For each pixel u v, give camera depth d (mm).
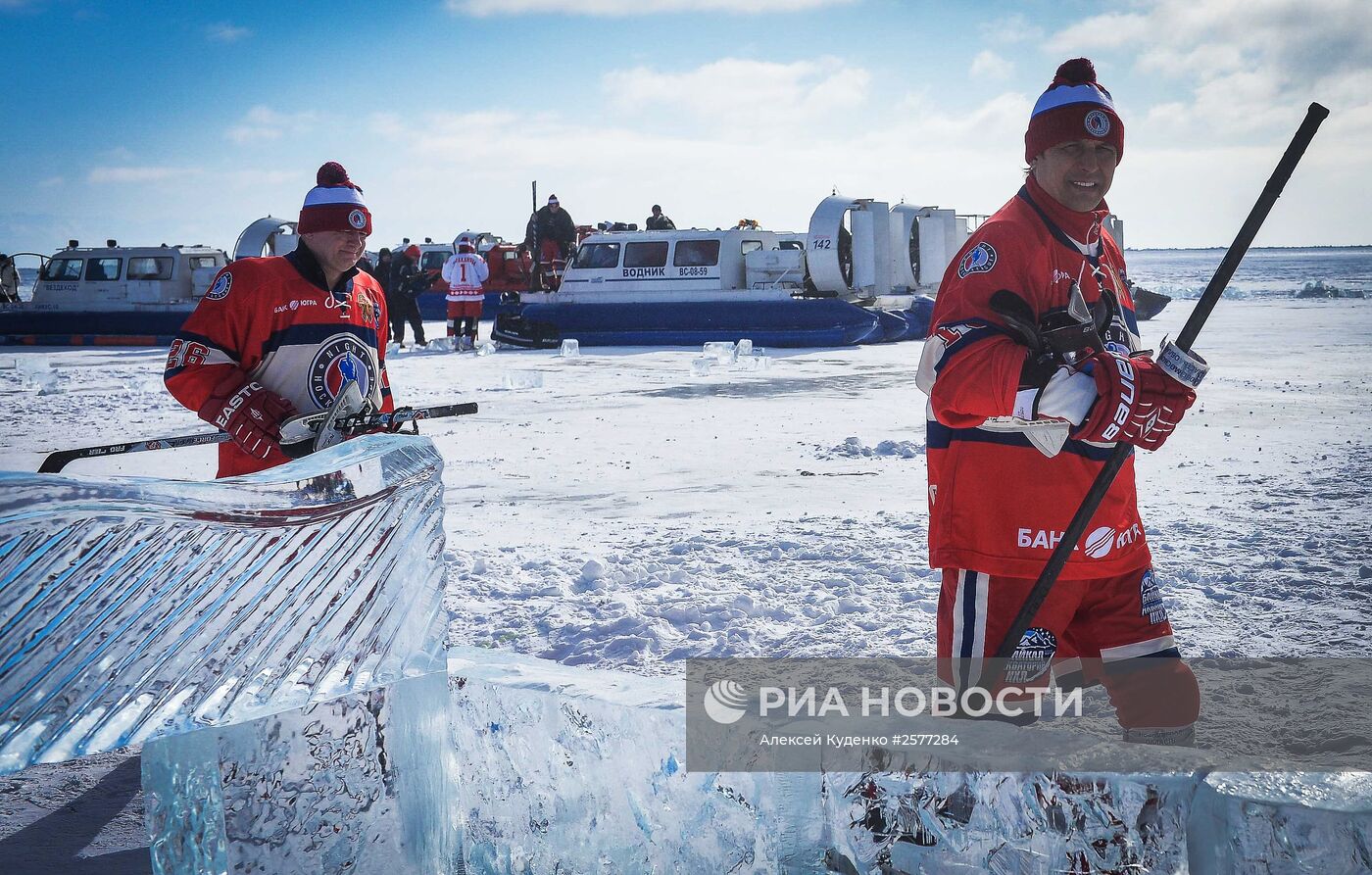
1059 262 2623
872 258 26094
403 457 2232
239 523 1938
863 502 7715
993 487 2551
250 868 2080
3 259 34750
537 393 15906
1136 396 2350
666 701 2098
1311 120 2406
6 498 1671
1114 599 2680
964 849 1724
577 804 2186
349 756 2178
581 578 5707
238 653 1971
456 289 26719
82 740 1779
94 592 1776
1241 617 4852
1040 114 2643
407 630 2248
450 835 2359
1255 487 7777
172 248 31812
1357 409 12344
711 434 11383
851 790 1823
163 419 13766
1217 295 2410
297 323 3922
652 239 26766
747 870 1936
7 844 3031
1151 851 1600
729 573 5746
